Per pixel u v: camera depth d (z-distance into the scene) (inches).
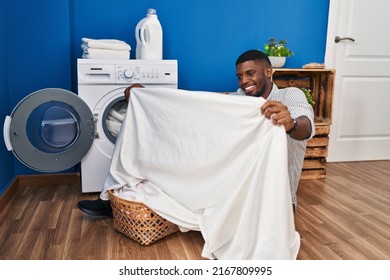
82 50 107.8
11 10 96.4
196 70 118.7
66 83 102.3
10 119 85.9
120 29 110.0
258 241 56.9
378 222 80.1
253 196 56.5
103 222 77.5
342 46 128.3
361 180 112.0
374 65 131.9
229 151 58.9
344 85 130.9
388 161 136.6
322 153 111.7
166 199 65.2
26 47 98.6
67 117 92.5
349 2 125.9
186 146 62.2
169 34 114.7
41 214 81.6
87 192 95.9
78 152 92.0
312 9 124.2
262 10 120.5
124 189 72.0
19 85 99.5
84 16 107.0
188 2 114.4
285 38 124.1
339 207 88.7
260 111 56.2
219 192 59.9
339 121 132.6
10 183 94.0
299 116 61.7
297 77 126.3
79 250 64.8
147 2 111.0
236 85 122.6
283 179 55.6
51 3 98.5
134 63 93.4
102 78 92.4
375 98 134.1
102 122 93.3
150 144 67.7
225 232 59.6
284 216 55.4
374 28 129.5
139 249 65.5
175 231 71.1
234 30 119.4
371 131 135.9
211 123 59.9
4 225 75.2
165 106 64.4
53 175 104.3
